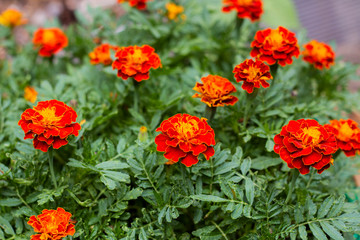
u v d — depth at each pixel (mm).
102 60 840
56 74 981
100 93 842
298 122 672
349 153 730
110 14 1073
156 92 841
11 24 1018
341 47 1377
